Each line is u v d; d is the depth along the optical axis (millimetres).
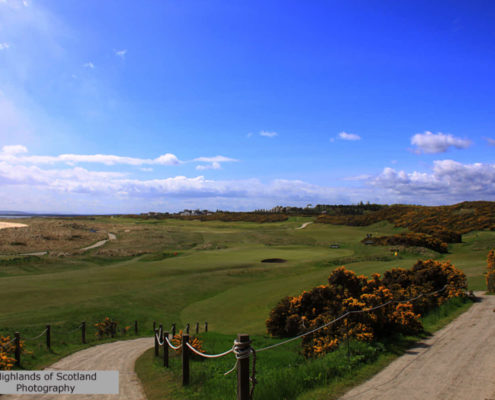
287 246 68938
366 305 10391
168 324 23469
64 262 51750
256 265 45344
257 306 25812
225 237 84625
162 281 36656
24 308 24422
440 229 68188
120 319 23594
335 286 15516
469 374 6281
